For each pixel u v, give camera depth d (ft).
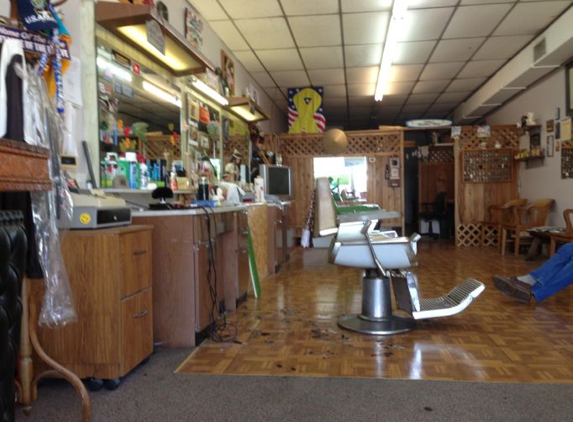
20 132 5.63
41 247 5.72
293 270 18.63
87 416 6.10
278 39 19.16
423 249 25.21
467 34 19.11
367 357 8.40
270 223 17.61
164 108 12.49
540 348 8.75
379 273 10.60
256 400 6.68
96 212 7.27
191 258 9.12
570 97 19.30
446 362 8.07
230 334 9.95
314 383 7.26
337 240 10.36
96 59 9.30
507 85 23.54
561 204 20.59
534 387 6.94
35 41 7.01
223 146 17.78
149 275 8.21
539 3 16.16
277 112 32.63
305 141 27.78
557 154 20.92
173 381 7.45
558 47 17.52
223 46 19.43
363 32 18.54
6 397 3.39
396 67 23.77
